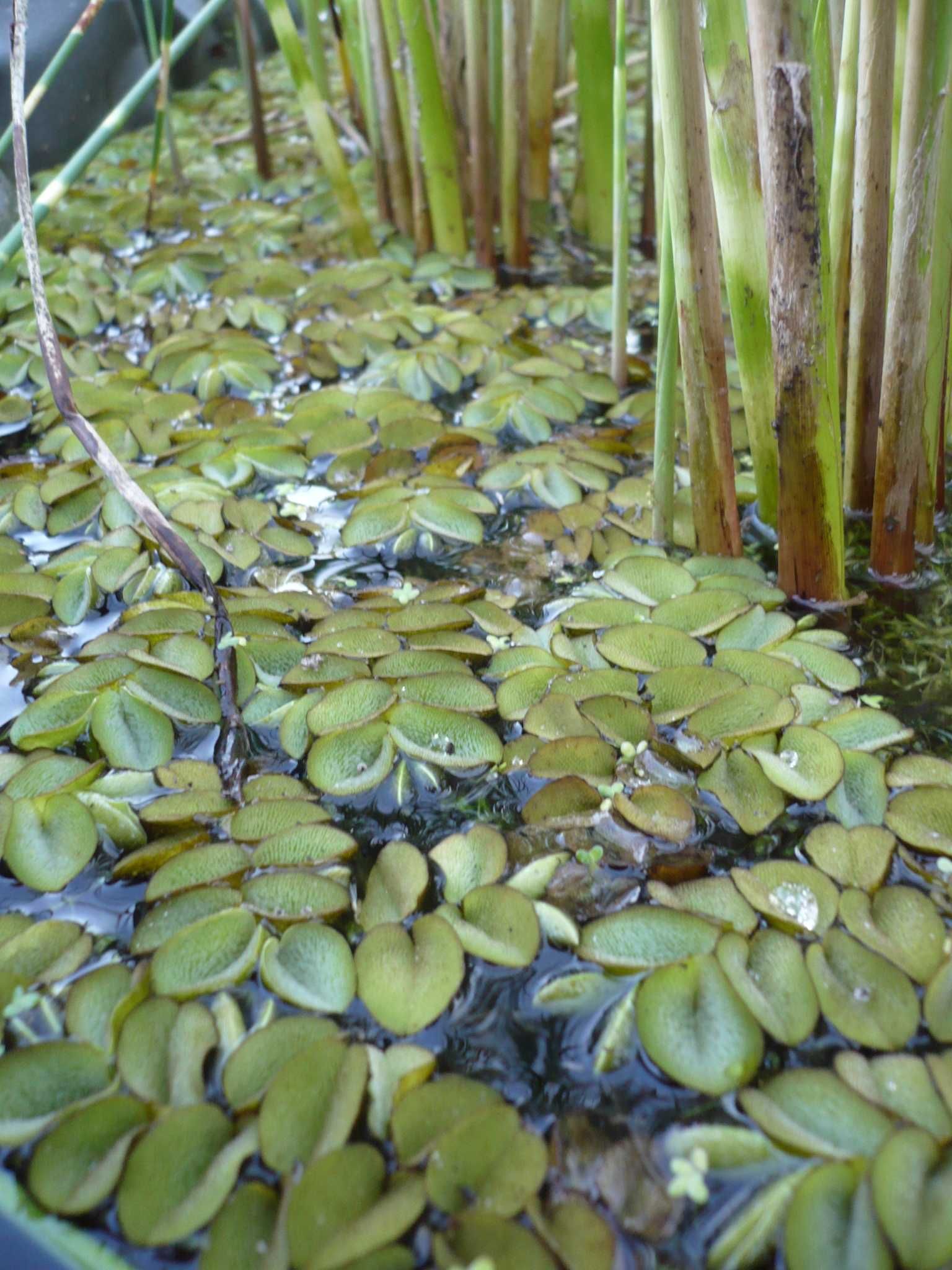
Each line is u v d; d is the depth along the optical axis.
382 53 0.48
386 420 0.37
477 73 0.44
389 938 0.20
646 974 0.20
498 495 0.34
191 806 0.23
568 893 0.21
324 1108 0.18
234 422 0.38
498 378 0.39
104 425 0.37
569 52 0.62
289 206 0.58
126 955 0.20
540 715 0.25
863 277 0.28
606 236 0.51
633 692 0.25
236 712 0.25
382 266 0.49
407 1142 0.17
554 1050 0.19
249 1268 0.16
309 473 0.35
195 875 0.21
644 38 0.62
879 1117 0.17
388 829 0.23
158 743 0.25
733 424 0.36
